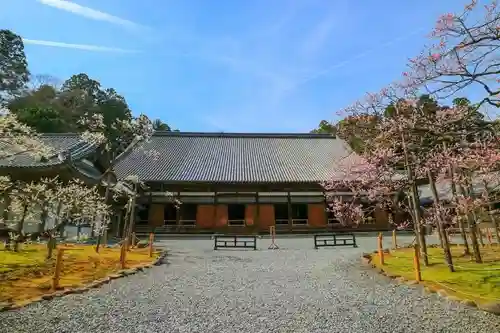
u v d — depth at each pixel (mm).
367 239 28969
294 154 45188
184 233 34344
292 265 15914
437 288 10164
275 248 23547
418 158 14258
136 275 12750
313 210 36469
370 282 11844
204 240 29734
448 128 9367
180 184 36219
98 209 18359
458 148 11430
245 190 37031
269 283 11758
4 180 13859
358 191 19734
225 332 6750
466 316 7844
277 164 41562
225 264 16250
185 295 9844
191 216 37000
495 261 14367
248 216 36125
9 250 15719
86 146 30531
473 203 12773
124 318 7543
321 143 48562
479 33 7309
